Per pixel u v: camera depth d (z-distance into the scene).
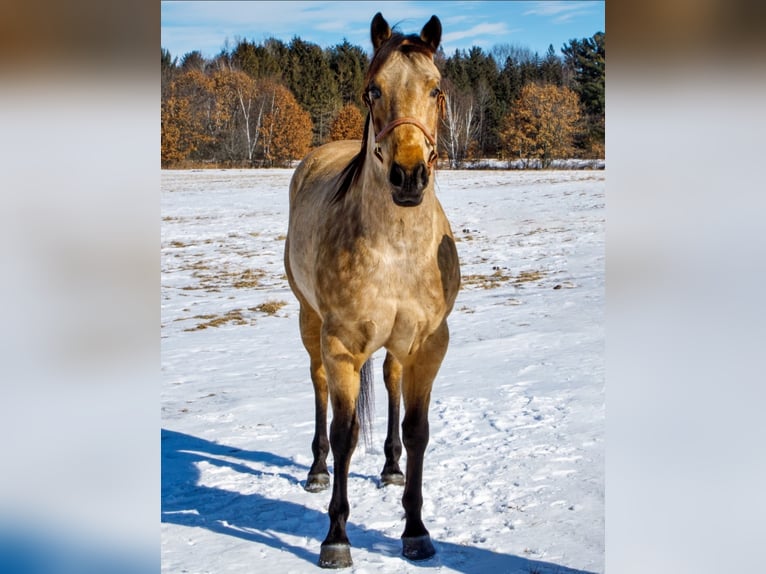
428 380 3.50
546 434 4.86
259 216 19.28
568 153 37.56
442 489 4.09
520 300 10.11
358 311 3.29
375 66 3.12
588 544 3.38
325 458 4.43
